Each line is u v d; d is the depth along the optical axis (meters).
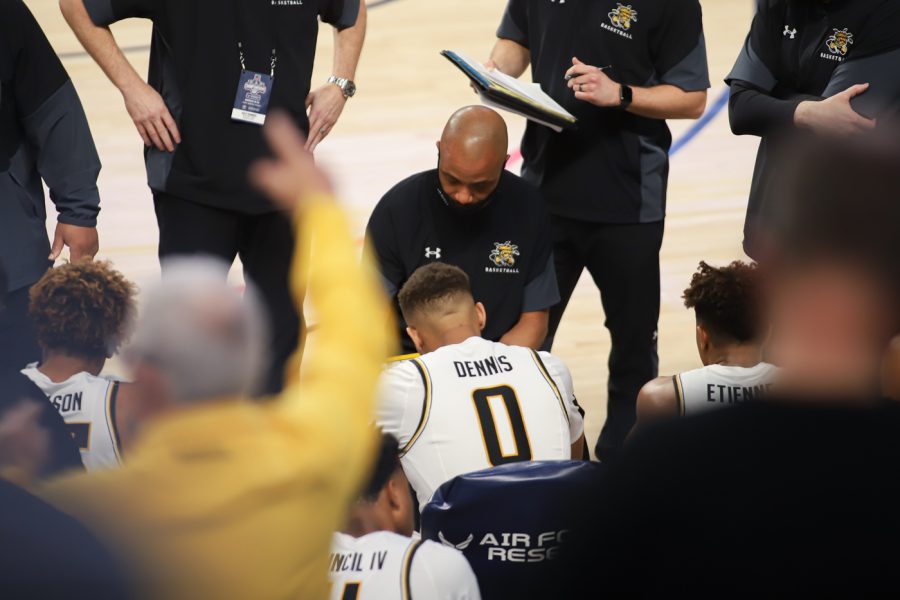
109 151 19.62
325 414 3.68
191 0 9.63
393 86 23.48
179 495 3.48
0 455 5.45
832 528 2.52
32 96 9.38
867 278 2.59
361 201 17.84
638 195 10.86
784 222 2.69
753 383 7.48
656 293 11.15
